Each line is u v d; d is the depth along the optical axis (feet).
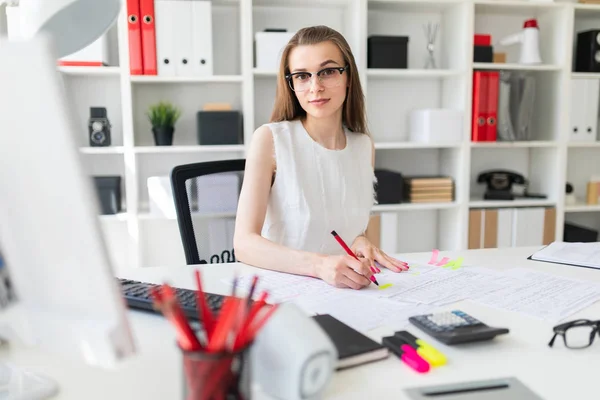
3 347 2.48
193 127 9.29
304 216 5.08
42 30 2.94
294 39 5.03
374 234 9.04
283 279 3.75
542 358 2.40
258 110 9.46
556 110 9.61
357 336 2.47
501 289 3.49
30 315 1.69
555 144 9.49
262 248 4.12
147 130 9.16
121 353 1.57
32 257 1.61
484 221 9.38
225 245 5.47
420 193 9.28
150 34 8.09
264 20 9.36
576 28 10.42
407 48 8.99
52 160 1.47
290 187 5.05
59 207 1.51
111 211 8.46
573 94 9.48
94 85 8.92
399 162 10.12
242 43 8.42
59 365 2.30
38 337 1.69
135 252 8.49
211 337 1.68
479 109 9.12
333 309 3.05
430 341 2.59
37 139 1.46
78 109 8.93
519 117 9.46
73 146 1.45
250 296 1.76
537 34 9.16
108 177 8.49
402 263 4.09
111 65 8.91
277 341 1.94
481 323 2.70
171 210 8.44
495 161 10.43
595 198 10.19
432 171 10.23
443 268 4.08
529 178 10.52
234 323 1.68
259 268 4.10
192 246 5.11
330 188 5.22
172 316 1.61
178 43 8.18
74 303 1.61
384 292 3.41
